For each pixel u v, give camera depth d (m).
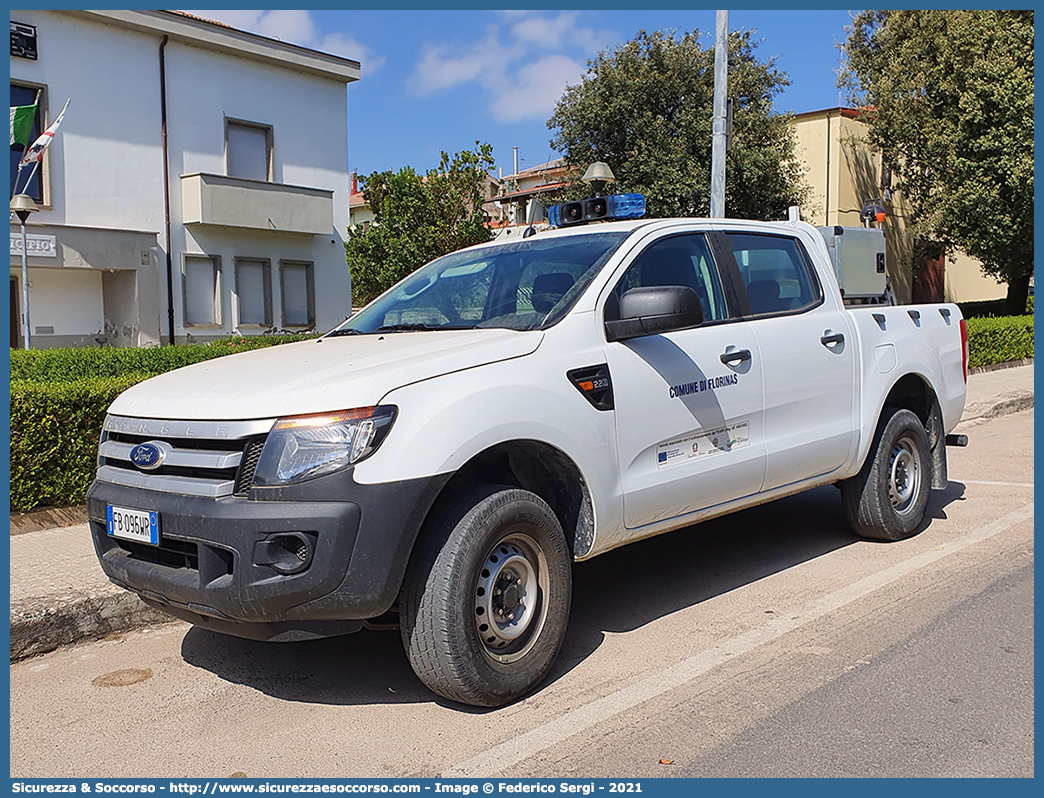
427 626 3.29
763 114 22.77
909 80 24.09
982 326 15.81
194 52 19.48
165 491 3.38
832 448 5.11
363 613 3.20
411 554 3.35
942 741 3.10
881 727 3.21
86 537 5.69
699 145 21.70
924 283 32.69
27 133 16.12
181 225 19.47
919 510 5.79
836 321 5.29
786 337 4.88
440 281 4.74
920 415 6.06
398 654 4.12
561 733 3.23
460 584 3.28
